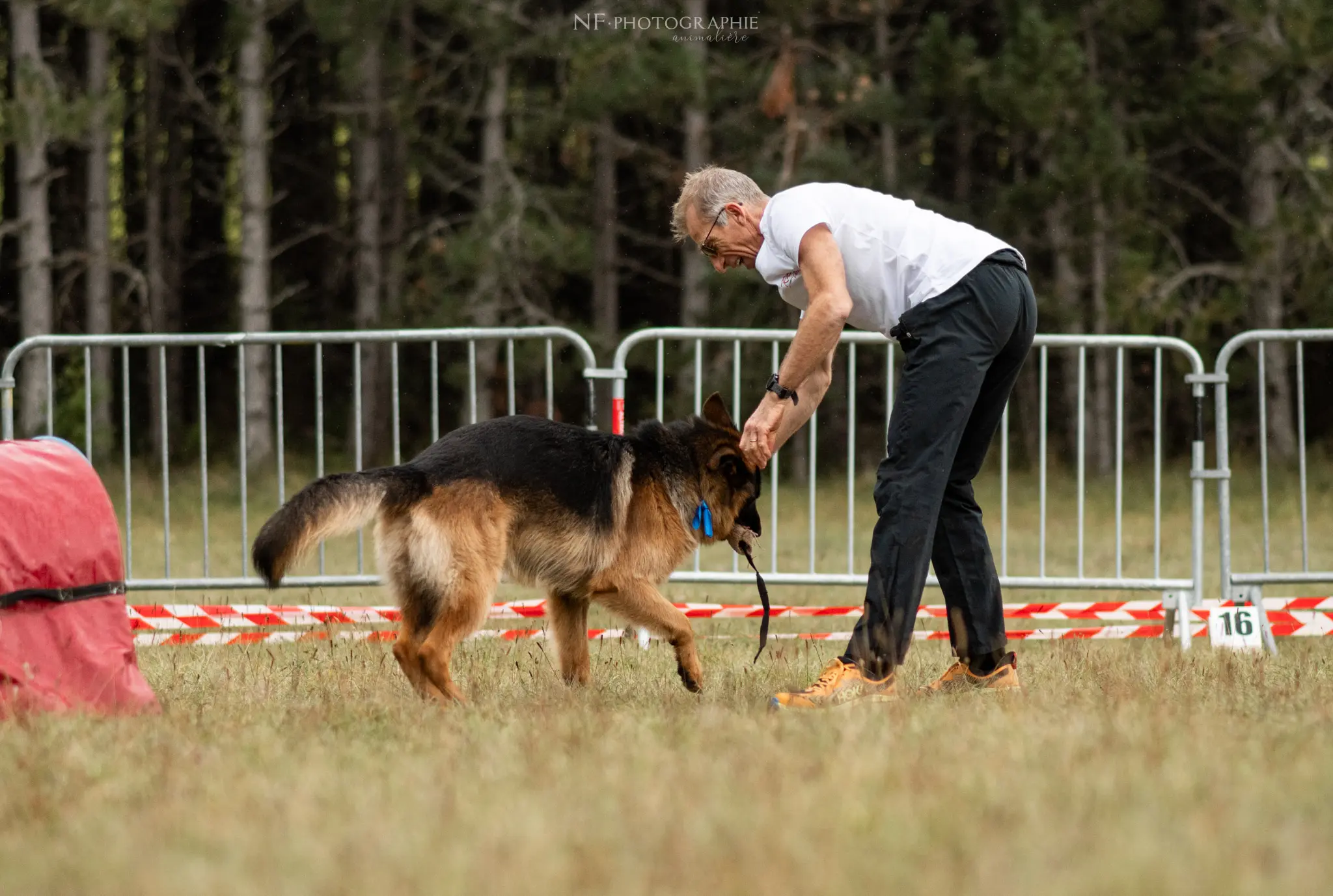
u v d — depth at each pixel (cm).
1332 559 1595
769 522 2047
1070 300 2650
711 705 633
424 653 695
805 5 2391
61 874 371
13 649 621
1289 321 2764
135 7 2170
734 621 1151
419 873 361
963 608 704
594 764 493
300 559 677
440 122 3075
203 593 1263
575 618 770
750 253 685
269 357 2845
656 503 745
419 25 3080
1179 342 1004
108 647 654
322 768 490
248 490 2164
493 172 2645
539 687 730
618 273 3328
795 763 481
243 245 2614
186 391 3619
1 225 2745
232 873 363
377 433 3030
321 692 706
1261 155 2609
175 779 479
